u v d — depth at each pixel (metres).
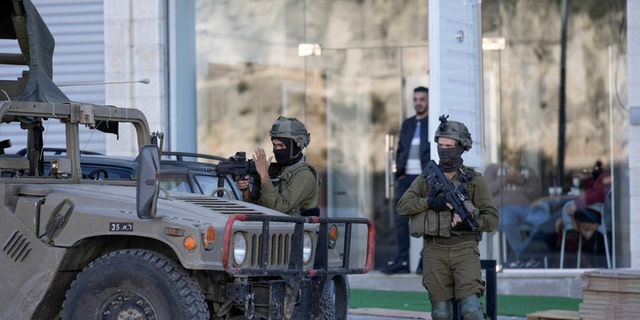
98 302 20.19
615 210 38.47
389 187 40.53
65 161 22.53
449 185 23.31
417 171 38.84
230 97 41.31
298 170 23.61
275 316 20.67
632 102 36.56
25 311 20.62
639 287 26.00
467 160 34.50
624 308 26.19
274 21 41.41
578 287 37.72
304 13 41.34
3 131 39.69
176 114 40.06
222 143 41.28
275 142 23.80
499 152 39.69
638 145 36.50
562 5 39.41
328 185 41.19
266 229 20.42
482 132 35.84
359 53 40.97
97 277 20.19
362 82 40.97
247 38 41.41
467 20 35.03
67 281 21.14
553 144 39.44
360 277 39.12
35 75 22.48
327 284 23.61
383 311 32.56
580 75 39.25
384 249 40.47
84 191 21.34
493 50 39.75
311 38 41.25
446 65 34.09
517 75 39.69
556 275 37.94
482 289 23.50
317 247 21.80
